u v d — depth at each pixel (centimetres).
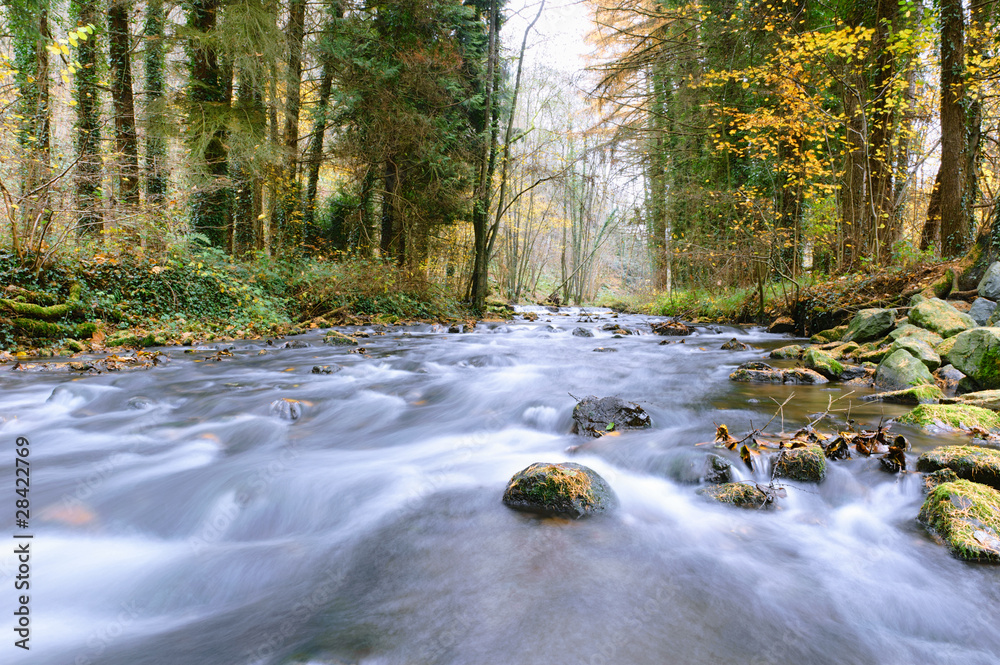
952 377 548
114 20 1055
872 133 1253
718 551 262
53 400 534
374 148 1444
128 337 877
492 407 550
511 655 188
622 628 203
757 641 197
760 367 671
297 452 419
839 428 432
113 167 946
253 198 1475
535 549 263
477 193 1673
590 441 426
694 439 411
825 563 250
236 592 241
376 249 1745
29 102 908
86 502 322
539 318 1831
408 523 295
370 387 627
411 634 201
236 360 810
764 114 1218
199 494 333
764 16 1398
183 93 1159
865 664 188
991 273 762
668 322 1296
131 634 209
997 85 942
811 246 1414
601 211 3403
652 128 1798
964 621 210
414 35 1512
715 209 1560
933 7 960
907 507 303
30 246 809
